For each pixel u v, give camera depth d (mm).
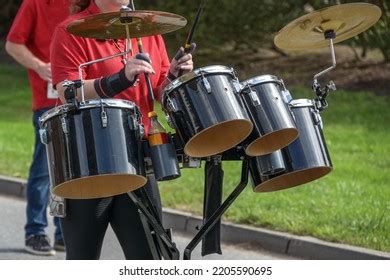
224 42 16188
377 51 16266
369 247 7715
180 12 15641
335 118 12984
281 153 4973
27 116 14547
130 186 4773
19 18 7598
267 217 8508
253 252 8219
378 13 5000
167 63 5410
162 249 5082
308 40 5258
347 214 8375
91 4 5145
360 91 14570
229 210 8758
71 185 4762
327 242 7922
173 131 5250
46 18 7574
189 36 5094
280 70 16078
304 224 8266
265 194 9117
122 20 4707
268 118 4777
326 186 9320
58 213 5012
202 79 4648
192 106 4629
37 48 7664
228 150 5035
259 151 4891
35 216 8055
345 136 11836
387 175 9781
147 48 5262
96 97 4805
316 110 5148
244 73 16141
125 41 5156
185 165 5000
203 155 4777
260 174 4969
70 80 4766
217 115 4586
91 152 4547
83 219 5016
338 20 5004
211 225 5023
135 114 4699
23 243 8398
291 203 8805
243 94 4828
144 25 4852
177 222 8906
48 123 4676
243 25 15906
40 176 8008
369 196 8922
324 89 5191
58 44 5027
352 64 15930
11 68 19141
